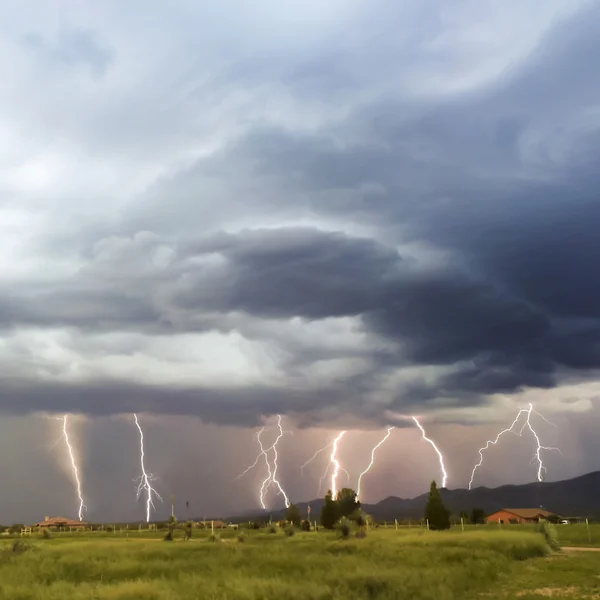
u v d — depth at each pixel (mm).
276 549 38781
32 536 82625
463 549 37281
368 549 37688
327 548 39719
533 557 38594
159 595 19422
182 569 28281
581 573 28234
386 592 20953
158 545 44750
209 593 19781
